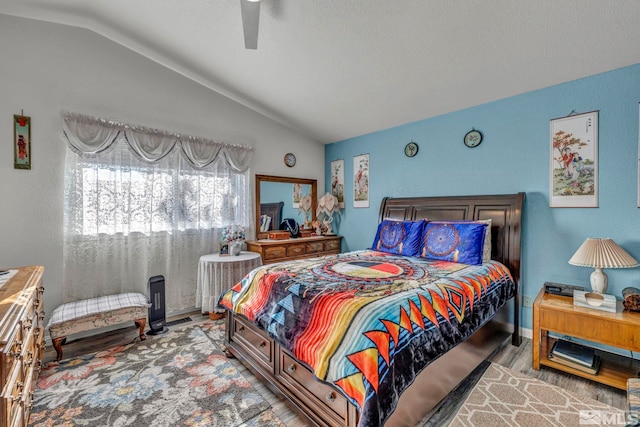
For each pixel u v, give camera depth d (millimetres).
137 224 3023
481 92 2797
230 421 1629
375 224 4125
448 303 1736
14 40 2449
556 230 2525
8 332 1131
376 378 1219
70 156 2662
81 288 2732
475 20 1973
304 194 4602
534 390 1896
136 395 1851
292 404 1641
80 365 2207
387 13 2041
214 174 3564
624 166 2199
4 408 1060
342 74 2857
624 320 1789
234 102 3783
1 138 2402
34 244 2537
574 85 2422
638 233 2146
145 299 2812
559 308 2023
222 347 2502
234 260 3156
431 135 3436
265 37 2459
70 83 2680
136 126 2990
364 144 4250
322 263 2473
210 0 2195
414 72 2643
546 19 1884
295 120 4090
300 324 1653
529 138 2672
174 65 3145
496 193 2893
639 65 2123
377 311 1440
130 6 2377
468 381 2000
